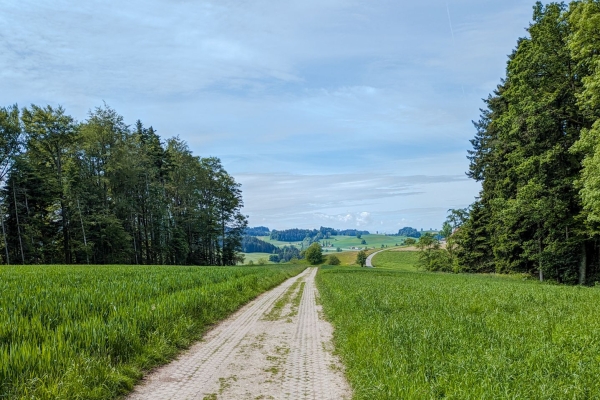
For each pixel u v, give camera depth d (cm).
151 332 796
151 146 5988
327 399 516
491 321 928
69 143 4825
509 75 3125
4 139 4238
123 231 5034
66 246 4709
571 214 2980
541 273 3244
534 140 2908
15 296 921
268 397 521
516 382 493
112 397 517
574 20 2288
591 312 1029
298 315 1262
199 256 7112
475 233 4784
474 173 4650
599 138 2084
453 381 505
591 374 530
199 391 544
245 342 863
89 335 649
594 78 2098
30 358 526
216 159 7344
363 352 680
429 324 863
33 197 4350
